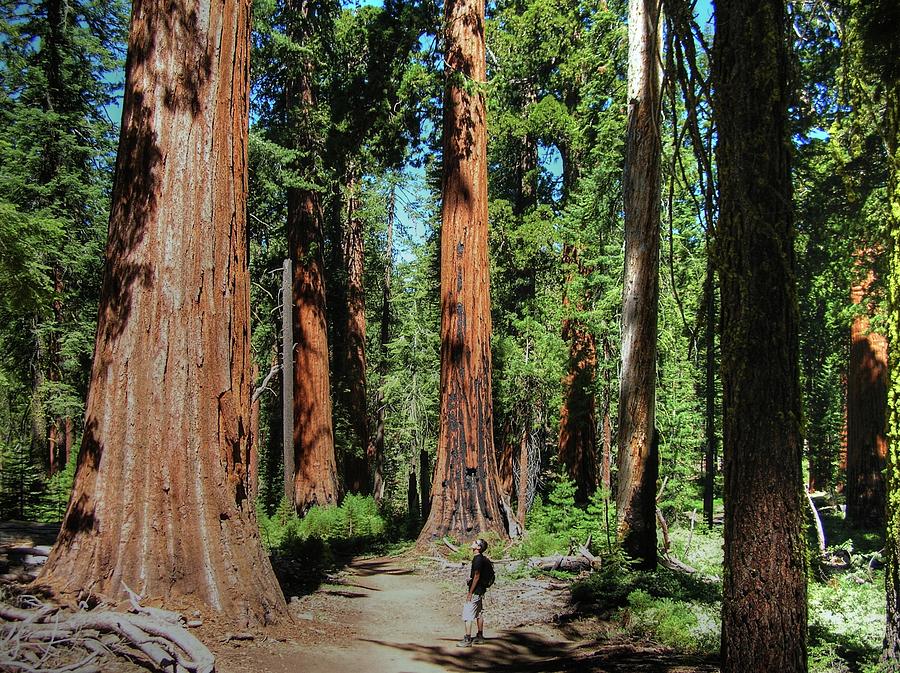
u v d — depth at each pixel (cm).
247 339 804
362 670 666
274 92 2458
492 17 2612
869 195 1098
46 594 632
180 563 688
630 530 1188
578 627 921
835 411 3219
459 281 1669
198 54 773
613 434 2388
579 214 2020
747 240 479
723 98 493
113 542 673
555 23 2281
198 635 648
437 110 1905
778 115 481
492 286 2622
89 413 712
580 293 2047
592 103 2127
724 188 493
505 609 1042
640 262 1215
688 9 481
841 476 3088
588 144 2217
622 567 1102
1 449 1570
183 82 762
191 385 726
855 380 2144
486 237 1714
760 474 466
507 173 2856
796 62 506
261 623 721
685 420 1994
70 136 2083
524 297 2600
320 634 771
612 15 1989
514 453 2459
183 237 742
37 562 734
